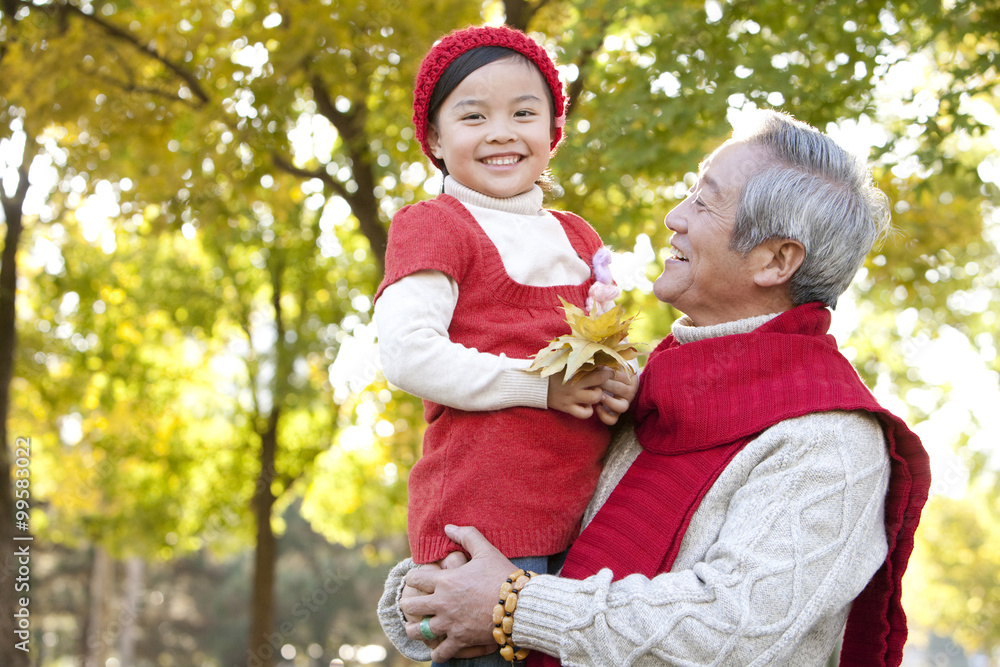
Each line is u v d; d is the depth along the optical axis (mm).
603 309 1938
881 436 1825
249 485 13531
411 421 9750
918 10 5969
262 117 6871
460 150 1994
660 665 1635
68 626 27234
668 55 6398
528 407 1841
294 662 27609
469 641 1800
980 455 11055
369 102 7453
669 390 1910
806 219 1859
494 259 1922
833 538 1693
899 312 9586
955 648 17047
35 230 11133
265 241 11805
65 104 7215
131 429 13305
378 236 7730
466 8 6656
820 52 6582
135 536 14102
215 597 29484
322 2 6266
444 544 1854
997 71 5965
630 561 1806
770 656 1610
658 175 6676
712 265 1946
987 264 9906
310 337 12078
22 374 11617
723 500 1808
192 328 13031
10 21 7418
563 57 6539
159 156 7773
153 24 7195
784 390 1827
